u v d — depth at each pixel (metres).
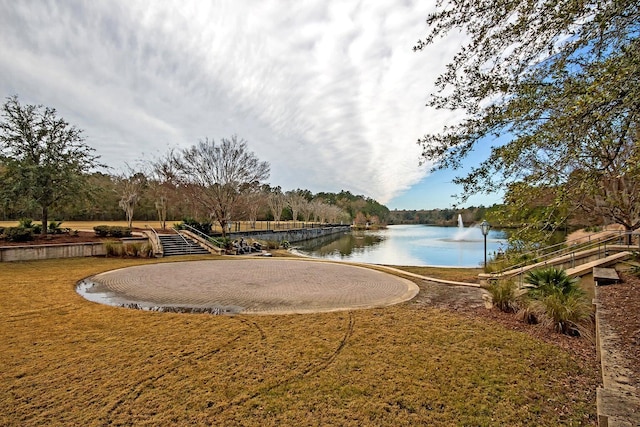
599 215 10.11
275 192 58.81
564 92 2.66
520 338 4.85
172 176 24.25
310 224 62.16
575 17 2.49
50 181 15.71
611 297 5.35
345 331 5.14
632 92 2.13
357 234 56.75
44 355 4.10
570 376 3.69
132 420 2.77
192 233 22.27
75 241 16.20
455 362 4.01
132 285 9.14
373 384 3.45
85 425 2.69
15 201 15.24
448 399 3.18
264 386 3.38
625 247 8.34
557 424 2.81
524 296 6.61
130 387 3.32
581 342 4.73
